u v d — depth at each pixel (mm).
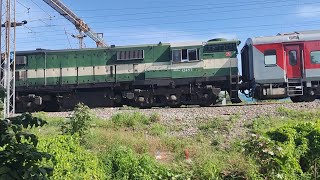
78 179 7914
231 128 13914
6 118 3797
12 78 23438
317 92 21391
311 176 9602
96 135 12320
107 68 24078
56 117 17203
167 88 23359
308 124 11180
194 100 23109
